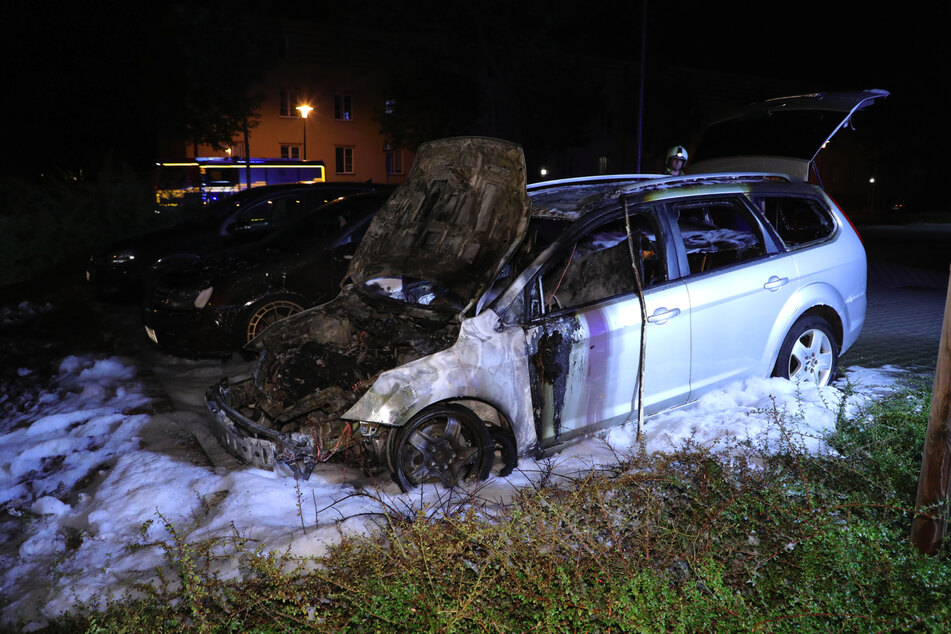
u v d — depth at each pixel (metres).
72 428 5.70
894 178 56.25
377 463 4.22
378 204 7.68
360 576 2.90
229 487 4.16
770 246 5.15
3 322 9.77
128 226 15.62
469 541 2.92
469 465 4.11
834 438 4.08
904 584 2.56
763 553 2.87
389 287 5.18
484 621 2.50
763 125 9.45
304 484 4.18
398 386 3.79
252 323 6.89
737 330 4.89
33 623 3.17
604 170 46.50
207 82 29.06
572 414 4.29
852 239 5.72
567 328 4.18
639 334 4.43
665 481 3.42
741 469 3.50
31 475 4.91
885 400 4.41
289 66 36.06
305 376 4.47
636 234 4.77
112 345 8.33
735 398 4.90
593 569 2.78
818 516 2.91
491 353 3.99
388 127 35.66
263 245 7.69
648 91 44.44
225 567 3.32
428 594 2.69
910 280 12.87
